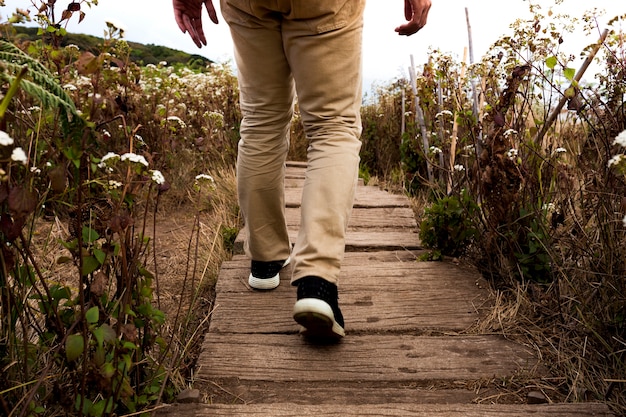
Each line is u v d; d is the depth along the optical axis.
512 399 1.76
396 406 1.65
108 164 1.31
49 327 1.39
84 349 1.25
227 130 5.43
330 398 1.77
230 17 2.04
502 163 2.47
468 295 2.46
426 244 2.96
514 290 2.36
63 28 1.93
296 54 1.94
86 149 1.25
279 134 2.22
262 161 2.23
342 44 1.91
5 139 0.94
